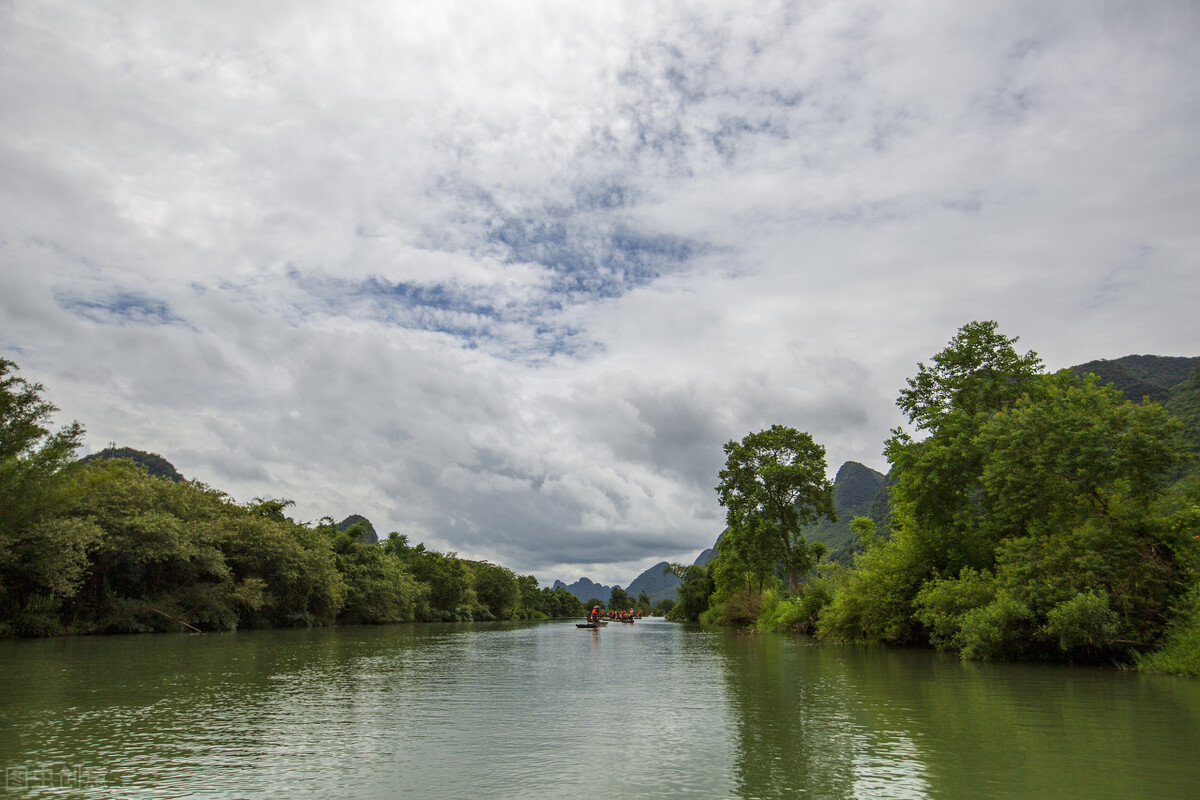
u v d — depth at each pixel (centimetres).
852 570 4206
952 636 2966
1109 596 2234
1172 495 2364
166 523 5028
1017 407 2903
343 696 1794
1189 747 1106
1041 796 855
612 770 1008
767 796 870
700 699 1727
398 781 952
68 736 1241
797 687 1911
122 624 4978
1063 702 1551
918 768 995
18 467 3922
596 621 7881
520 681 2178
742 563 7038
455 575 12162
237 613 6166
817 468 5962
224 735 1265
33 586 4381
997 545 3014
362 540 9431
